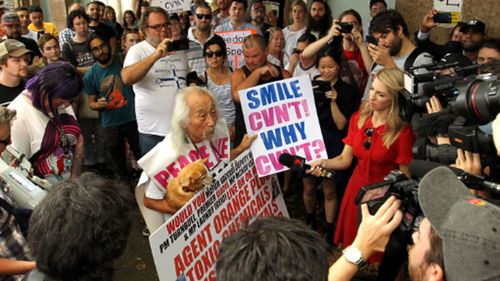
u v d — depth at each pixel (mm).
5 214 2039
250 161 2764
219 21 6797
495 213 1054
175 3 6156
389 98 2744
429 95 2025
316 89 3576
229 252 1093
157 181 2479
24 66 3363
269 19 7137
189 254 2266
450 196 1226
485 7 5219
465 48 4414
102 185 1400
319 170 2852
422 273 1235
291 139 2908
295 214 4516
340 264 1475
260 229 1125
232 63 5402
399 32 3725
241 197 2660
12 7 7715
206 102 2488
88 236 1281
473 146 1606
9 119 2285
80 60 5754
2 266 1969
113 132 4922
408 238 1467
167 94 4047
